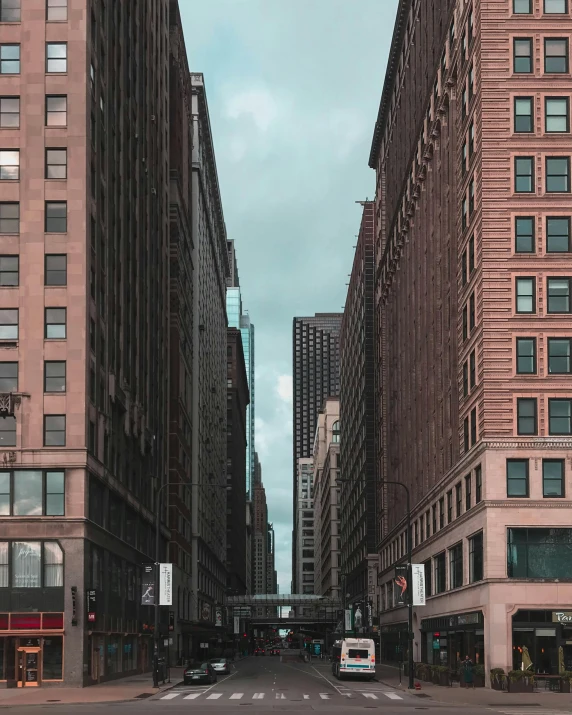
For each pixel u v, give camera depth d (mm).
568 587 57750
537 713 39094
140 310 80250
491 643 57469
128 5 77000
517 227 61219
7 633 54625
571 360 59750
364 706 43125
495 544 58219
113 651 64625
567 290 60500
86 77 59844
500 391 59531
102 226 63969
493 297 60469
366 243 145625
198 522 124500
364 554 141375
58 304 57688
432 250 83438
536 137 61844
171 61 111875
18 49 60062
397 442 110000
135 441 76062
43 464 56094
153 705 43312
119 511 68625
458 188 70625
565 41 62938
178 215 108438
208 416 148500
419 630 86750
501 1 63188
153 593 58781
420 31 93125
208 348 150625
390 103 118625
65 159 59125
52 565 55500
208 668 64125
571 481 58594
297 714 37750
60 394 56844
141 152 83000
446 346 75500
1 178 58844
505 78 62406
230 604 181625
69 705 43219
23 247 58219
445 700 47031
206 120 145500
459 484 68375
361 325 149000
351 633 136750
